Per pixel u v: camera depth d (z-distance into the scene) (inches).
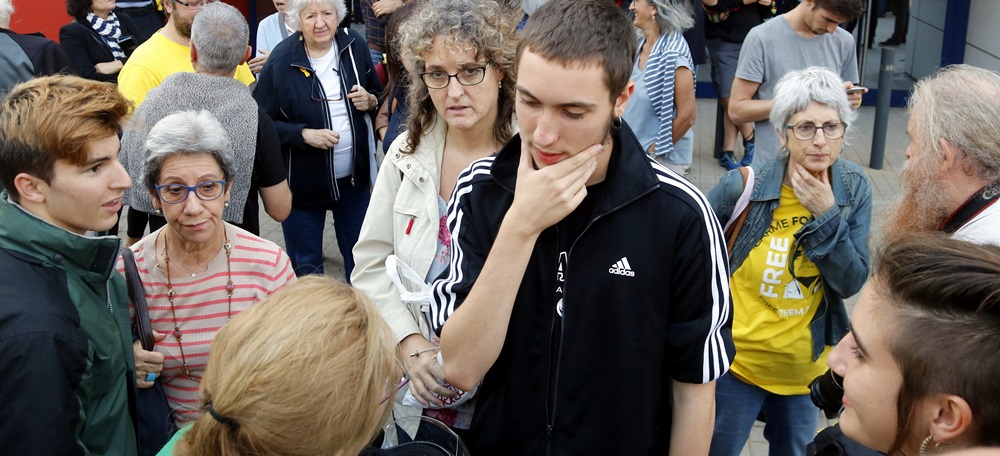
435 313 77.0
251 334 51.6
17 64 164.6
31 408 68.2
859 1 175.6
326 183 183.3
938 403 45.3
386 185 104.8
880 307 49.4
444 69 97.0
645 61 188.2
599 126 63.7
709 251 70.0
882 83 301.3
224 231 99.6
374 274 103.0
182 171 92.0
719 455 119.0
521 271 68.6
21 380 68.3
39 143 74.1
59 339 70.7
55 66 172.7
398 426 78.5
